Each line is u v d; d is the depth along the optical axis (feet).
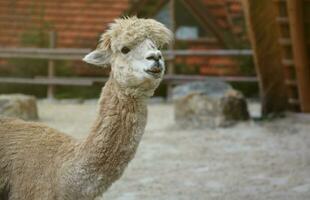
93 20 74.28
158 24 19.53
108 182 19.70
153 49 19.02
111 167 19.54
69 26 73.92
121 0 75.05
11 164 20.40
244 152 41.14
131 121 19.49
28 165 20.21
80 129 48.78
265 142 43.78
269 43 50.16
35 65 67.82
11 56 67.26
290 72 52.21
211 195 32.09
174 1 72.18
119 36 19.35
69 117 54.65
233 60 68.33
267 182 34.35
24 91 67.82
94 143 19.56
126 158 19.61
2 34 73.41
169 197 31.76
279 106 51.65
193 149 42.01
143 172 36.32
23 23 73.61
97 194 19.74
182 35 74.79
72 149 20.08
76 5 75.31
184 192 32.55
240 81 65.21
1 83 67.72
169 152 41.16
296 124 48.93
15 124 21.01
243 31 68.64
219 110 48.42
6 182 20.43
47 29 72.43
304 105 51.88
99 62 20.16
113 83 19.72
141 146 42.86
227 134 46.16
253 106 59.93
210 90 51.21
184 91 52.34
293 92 52.90
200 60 69.56
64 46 73.05
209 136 45.65
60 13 74.79
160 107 60.75
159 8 69.15
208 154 40.65
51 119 53.36
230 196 31.86
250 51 65.72
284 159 39.19
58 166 19.93
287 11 49.70
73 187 19.65
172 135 46.29
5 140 20.65
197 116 48.67
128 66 19.16
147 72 18.85
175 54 65.92
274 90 51.39
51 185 19.88
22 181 20.18
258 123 49.32
